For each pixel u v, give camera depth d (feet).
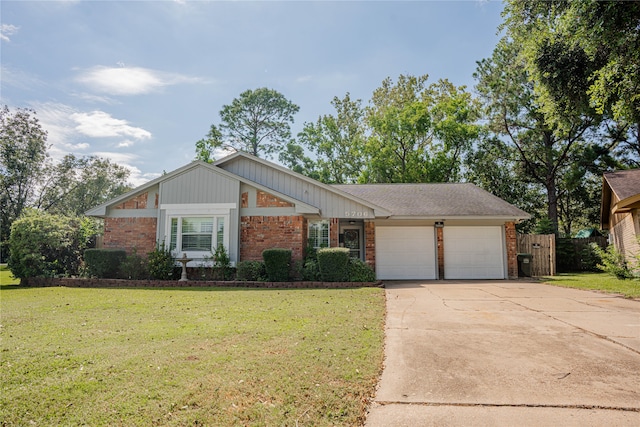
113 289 36.73
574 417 9.78
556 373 12.92
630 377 12.49
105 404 10.50
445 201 53.36
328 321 20.68
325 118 118.01
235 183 44.80
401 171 98.99
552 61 38.86
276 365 13.39
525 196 96.53
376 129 102.63
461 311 24.47
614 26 30.63
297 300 28.40
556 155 85.35
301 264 42.80
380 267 49.73
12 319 22.07
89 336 17.81
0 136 117.60
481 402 10.74
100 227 54.03
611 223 58.95
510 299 29.76
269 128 124.77
